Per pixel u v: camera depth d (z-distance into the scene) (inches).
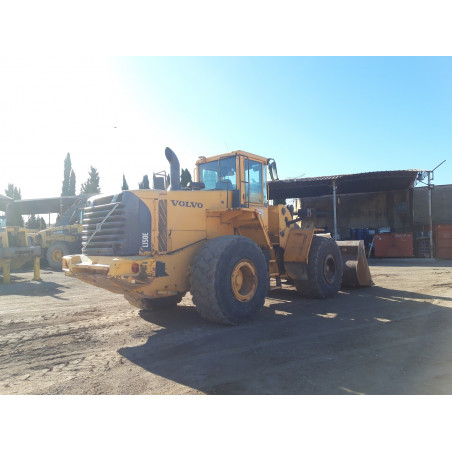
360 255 342.3
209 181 269.0
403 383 126.8
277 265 285.7
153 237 195.3
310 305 265.4
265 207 276.8
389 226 893.2
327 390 122.0
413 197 879.7
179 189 229.6
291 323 212.1
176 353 162.6
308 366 143.5
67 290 364.2
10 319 234.2
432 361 147.9
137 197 193.6
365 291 329.4
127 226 189.8
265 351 162.1
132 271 176.9
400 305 263.3
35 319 233.9
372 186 832.3
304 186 809.5
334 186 737.6
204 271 196.1
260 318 225.0
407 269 549.0
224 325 205.8
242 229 256.4
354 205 937.5
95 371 144.4
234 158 252.7
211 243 204.7
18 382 135.4
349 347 166.9
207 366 145.8
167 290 199.9
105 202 210.8
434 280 402.6
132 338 187.3
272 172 290.8
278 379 131.5
